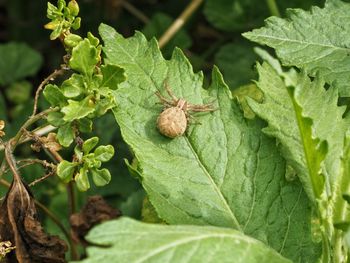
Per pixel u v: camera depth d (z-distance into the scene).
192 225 0.23
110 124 0.36
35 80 0.45
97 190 0.36
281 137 0.25
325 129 0.24
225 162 0.24
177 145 0.24
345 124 0.24
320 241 0.24
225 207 0.24
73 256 0.29
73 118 0.24
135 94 0.25
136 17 0.44
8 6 0.45
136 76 0.25
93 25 0.44
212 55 0.42
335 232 0.23
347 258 0.23
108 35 0.26
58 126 0.24
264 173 0.24
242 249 0.22
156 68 0.25
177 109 0.25
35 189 0.36
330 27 0.27
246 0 0.40
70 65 0.24
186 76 0.25
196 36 0.44
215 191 0.24
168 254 0.21
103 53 0.27
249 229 0.24
